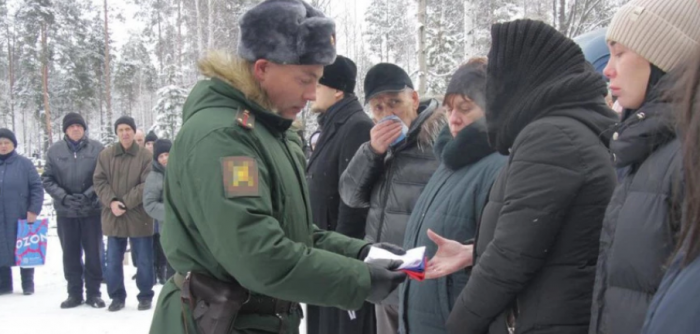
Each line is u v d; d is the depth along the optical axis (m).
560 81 1.78
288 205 1.75
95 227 5.82
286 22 1.69
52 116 36.38
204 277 1.70
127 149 5.59
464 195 2.30
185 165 1.61
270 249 1.52
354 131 3.42
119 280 5.64
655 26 1.54
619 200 1.50
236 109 1.71
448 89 2.38
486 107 1.96
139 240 5.61
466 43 9.84
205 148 1.59
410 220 2.57
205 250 1.68
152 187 5.34
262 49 1.69
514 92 1.87
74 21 35.31
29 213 6.26
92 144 6.01
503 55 1.88
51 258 8.63
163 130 17.12
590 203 1.67
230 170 1.56
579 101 1.78
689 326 0.81
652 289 1.35
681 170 1.24
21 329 5.04
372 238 3.01
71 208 5.71
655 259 1.33
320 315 3.36
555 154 1.68
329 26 1.73
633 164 1.48
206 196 1.56
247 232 1.52
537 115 1.80
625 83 1.63
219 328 1.65
